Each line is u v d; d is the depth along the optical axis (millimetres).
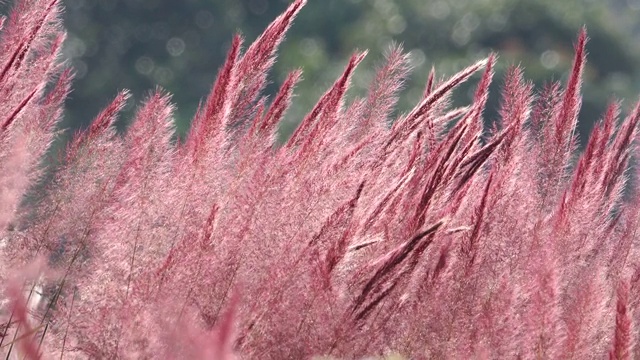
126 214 3131
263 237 3059
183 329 2893
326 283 3000
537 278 3018
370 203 3107
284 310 3006
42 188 3170
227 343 2516
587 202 3137
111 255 3096
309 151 3129
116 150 3189
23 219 3166
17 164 3180
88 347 3006
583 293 3000
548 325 2963
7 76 3145
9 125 3121
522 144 3203
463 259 3068
